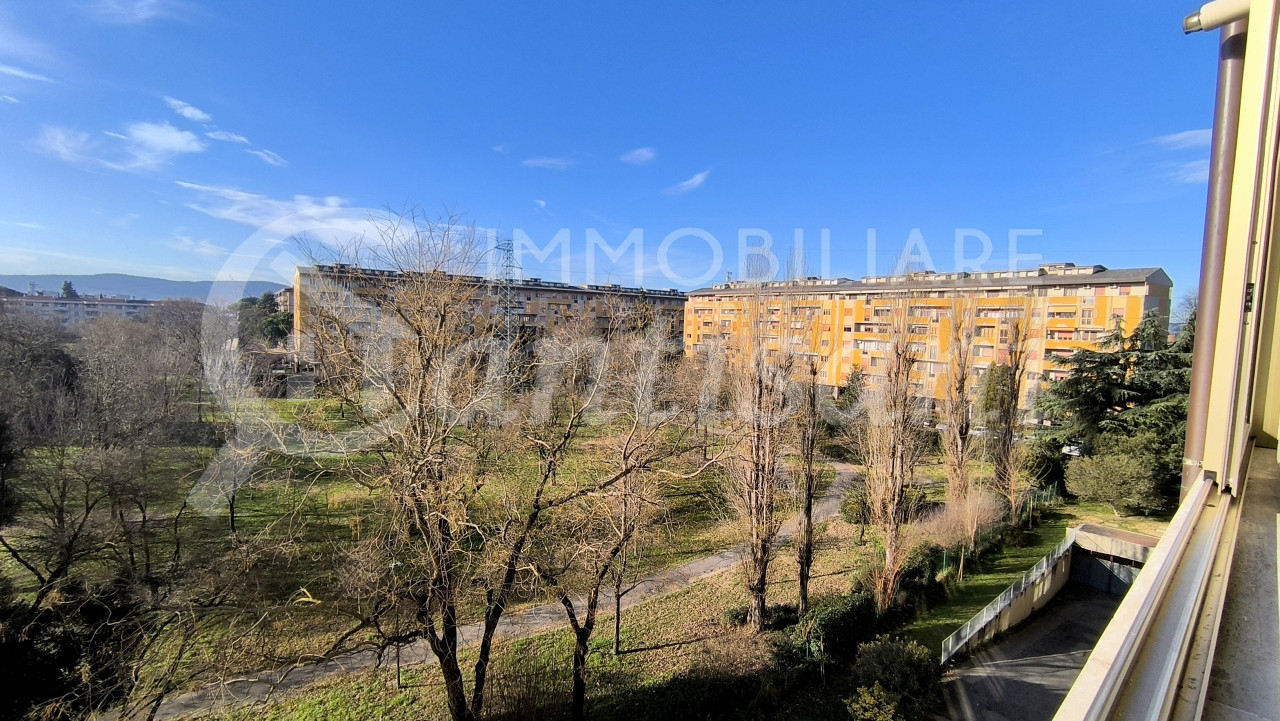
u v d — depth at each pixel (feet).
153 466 38.17
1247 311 7.91
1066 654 22.59
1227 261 7.86
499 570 24.53
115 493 33.17
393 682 28.43
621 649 32.12
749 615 34.94
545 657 31.04
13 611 25.43
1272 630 4.97
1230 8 7.43
